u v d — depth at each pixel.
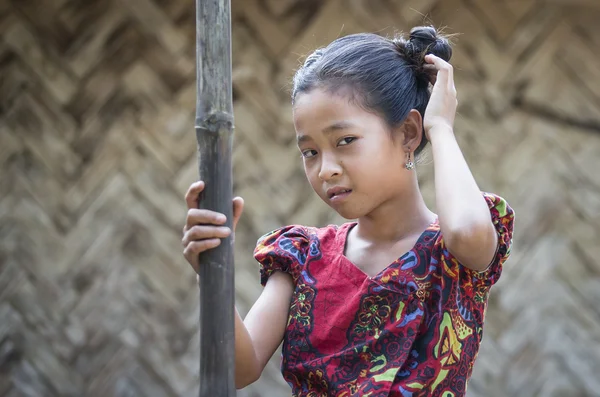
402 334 2.53
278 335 2.70
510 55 5.69
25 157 5.46
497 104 5.64
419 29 2.75
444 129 2.56
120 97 5.52
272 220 5.43
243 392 5.25
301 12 5.61
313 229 2.84
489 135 5.61
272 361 5.32
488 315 5.47
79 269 5.38
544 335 5.48
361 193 2.54
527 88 5.68
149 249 5.41
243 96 5.53
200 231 2.31
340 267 2.66
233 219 2.38
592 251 5.60
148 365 5.30
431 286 2.56
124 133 5.49
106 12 5.57
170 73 5.55
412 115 2.65
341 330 2.59
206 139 2.33
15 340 5.30
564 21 5.71
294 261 2.72
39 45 5.54
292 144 5.52
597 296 5.57
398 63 2.66
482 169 5.56
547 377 5.44
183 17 5.60
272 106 5.53
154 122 5.50
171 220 5.44
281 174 5.48
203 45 2.34
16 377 5.27
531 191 5.59
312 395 2.58
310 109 2.54
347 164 2.52
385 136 2.57
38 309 5.34
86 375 5.30
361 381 2.51
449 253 2.56
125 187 5.45
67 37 5.56
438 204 2.46
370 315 2.57
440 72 2.64
